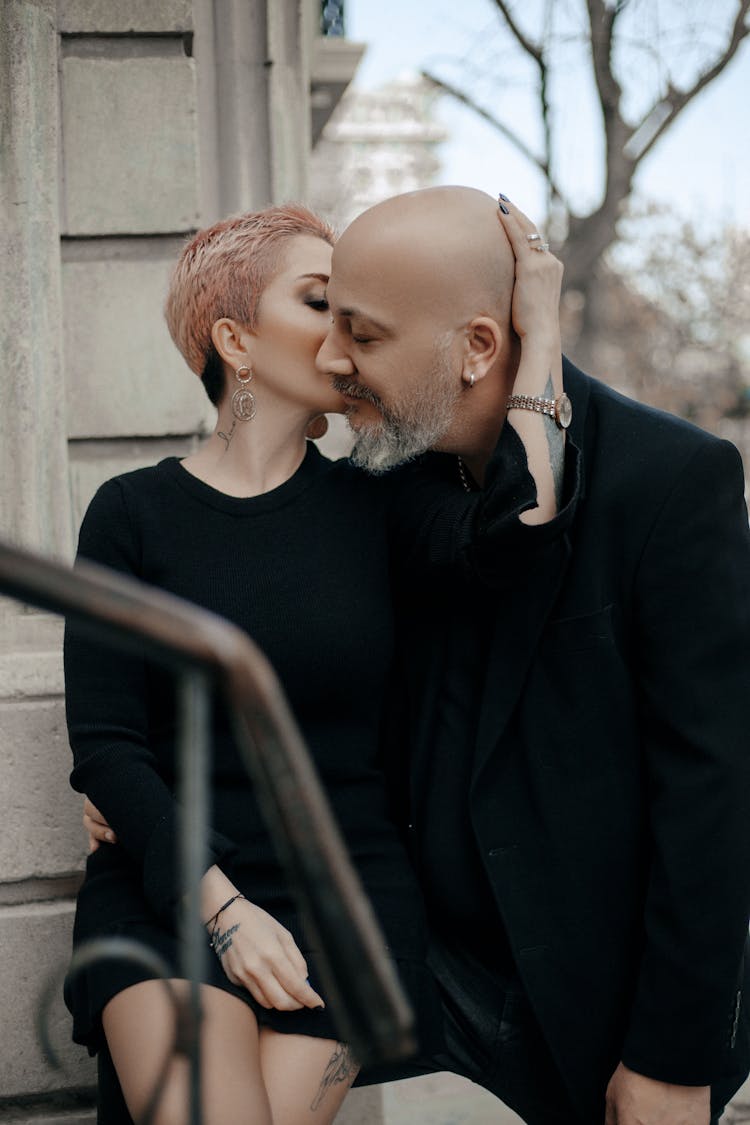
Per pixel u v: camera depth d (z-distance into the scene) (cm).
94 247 266
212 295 185
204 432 272
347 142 1573
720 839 167
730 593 170
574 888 178
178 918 162
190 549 181
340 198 1562
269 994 160
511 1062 187
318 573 182
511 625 180
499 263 176
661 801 171
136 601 95
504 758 182
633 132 909
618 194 943
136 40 266
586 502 177
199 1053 109
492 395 183
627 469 175
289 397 186
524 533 168
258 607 179
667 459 174
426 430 180
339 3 440
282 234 186
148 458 271
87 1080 240
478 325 176
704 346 1575
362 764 186
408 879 183
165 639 95
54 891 243
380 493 195
